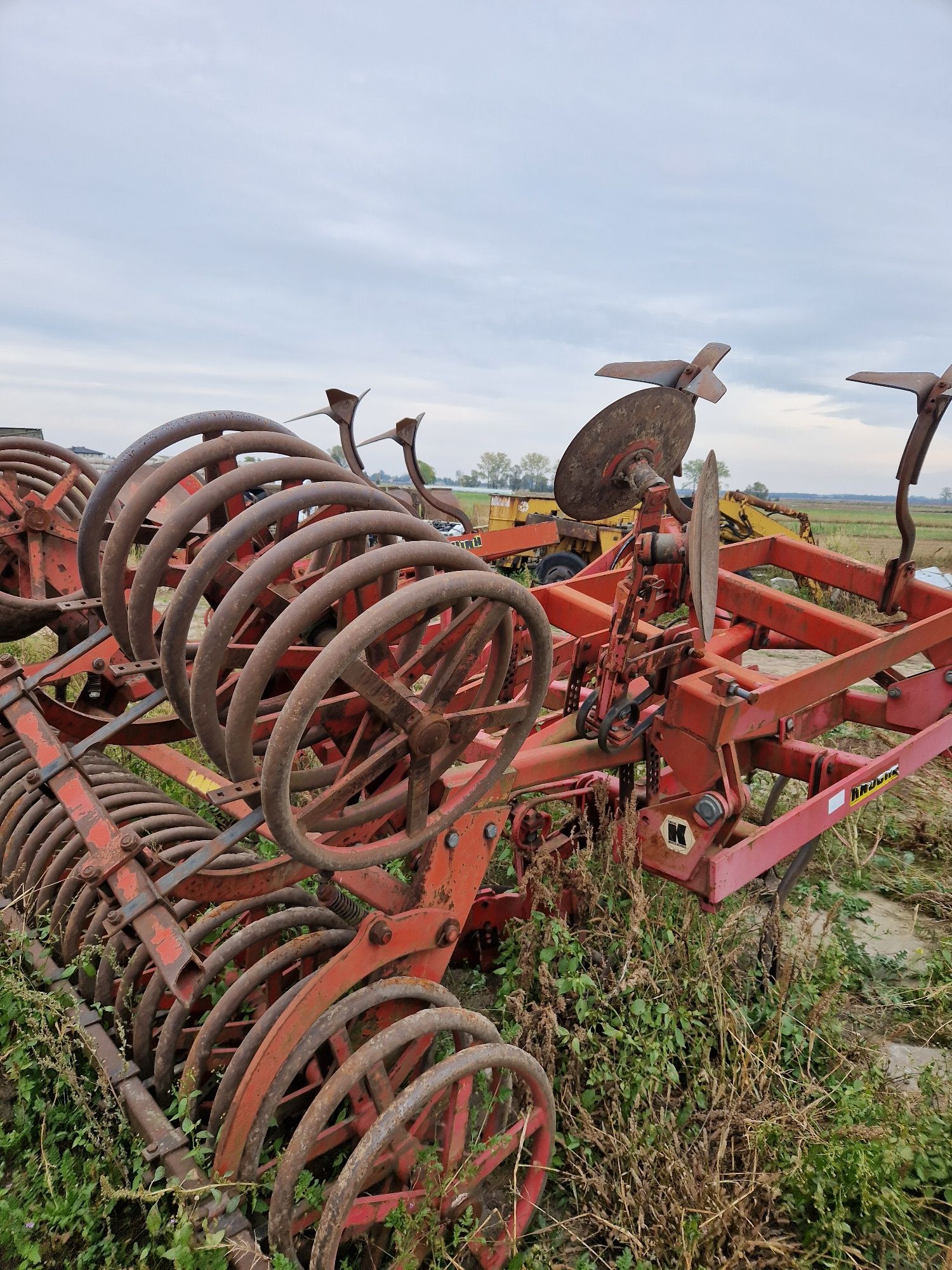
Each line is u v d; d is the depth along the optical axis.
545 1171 2.77
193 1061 2.62
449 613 4.56
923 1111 3.13
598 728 3.42
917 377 4.66
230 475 2.74
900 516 4.98
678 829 3.49
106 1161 2.68
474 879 2.93
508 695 4.20
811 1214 2.84
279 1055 2.37
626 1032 3.29
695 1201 2.68
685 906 3.78
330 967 2.48
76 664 4.42
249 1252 2.12
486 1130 2.81
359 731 2.65
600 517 3.94
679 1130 3.05
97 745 3.18
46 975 3.25
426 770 2.49
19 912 3.63
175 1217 2.36
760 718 3.47
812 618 4.56
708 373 3.71
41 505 5.13
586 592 4.65
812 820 3.73
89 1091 2.98
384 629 2.11
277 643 2.16
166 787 5.82
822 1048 3.54
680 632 3.53
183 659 2.62
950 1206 2.94
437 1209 2.48
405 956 2.70
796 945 3.76
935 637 4.66
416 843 2.57
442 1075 2.33
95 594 3.26
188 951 2.42
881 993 4.12
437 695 2.45
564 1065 3.30
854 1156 2.77
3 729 3.61
